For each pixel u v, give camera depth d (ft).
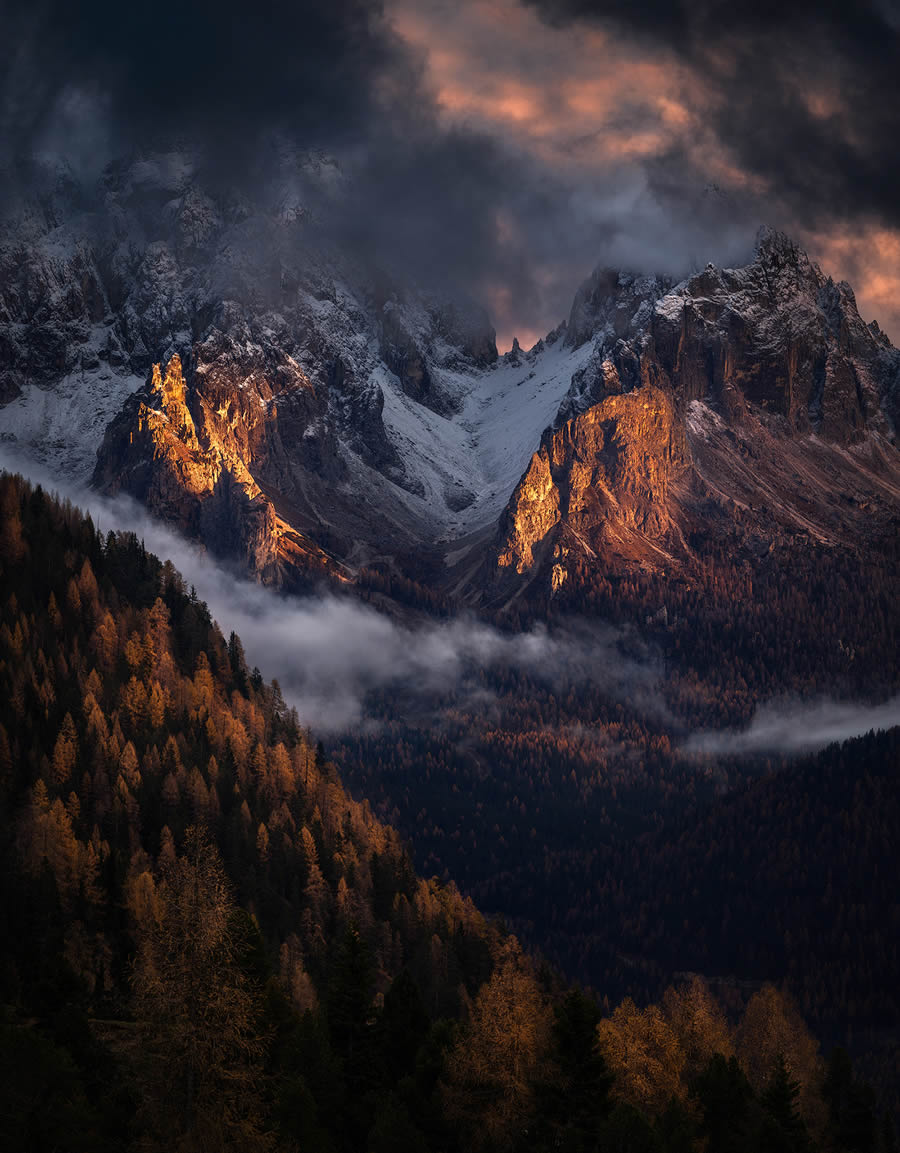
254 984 395.55
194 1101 335.67
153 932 346.74
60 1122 343.67
